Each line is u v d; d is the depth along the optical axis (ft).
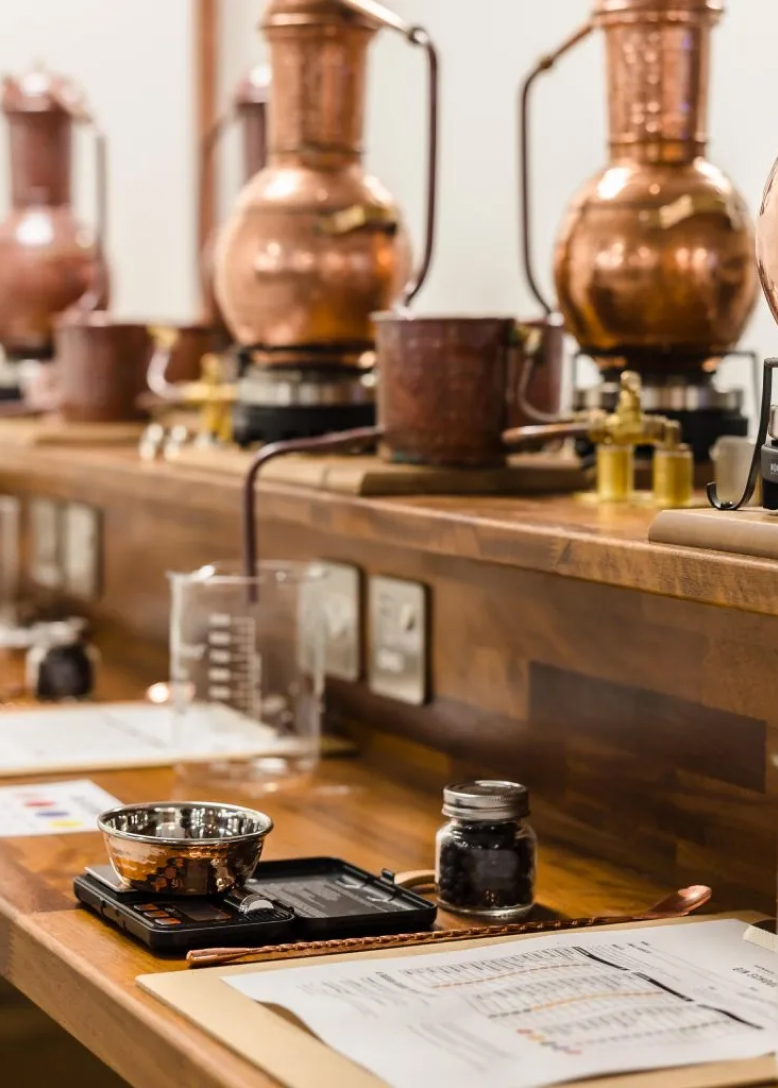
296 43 6.29
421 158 7.93
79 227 9.20
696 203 5.25
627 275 5.29
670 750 4.68
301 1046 3.24
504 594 5.41
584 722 5.06
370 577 6.20
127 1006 3.55
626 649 4.85
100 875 4.34
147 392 8.53
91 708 6.78
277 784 5.66
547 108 7.04
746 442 4.73
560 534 4.41
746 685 4.39
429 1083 3.04
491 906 4.27
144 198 10.71
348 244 6.27
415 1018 3.36
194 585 5.68
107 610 8.56
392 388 5.69
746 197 6.11
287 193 6.32
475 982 3.60
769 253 3.84
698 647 4.56
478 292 7.57
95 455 7.72
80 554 8.81
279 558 6.83
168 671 7.78
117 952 3.91
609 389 5.52
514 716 5.40
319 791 5.59
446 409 5.59
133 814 4.43
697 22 5.29
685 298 5.29
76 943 3.98
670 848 4.70
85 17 10.84
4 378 9.92
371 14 5.84
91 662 7.14
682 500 5.08
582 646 5.04
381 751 6.17
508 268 7.35
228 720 5.70
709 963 3.77
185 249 10.38
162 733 6.31
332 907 4.17
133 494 7.39
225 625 5.68
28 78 9.13
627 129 5.39
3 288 9.09
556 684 5.18
